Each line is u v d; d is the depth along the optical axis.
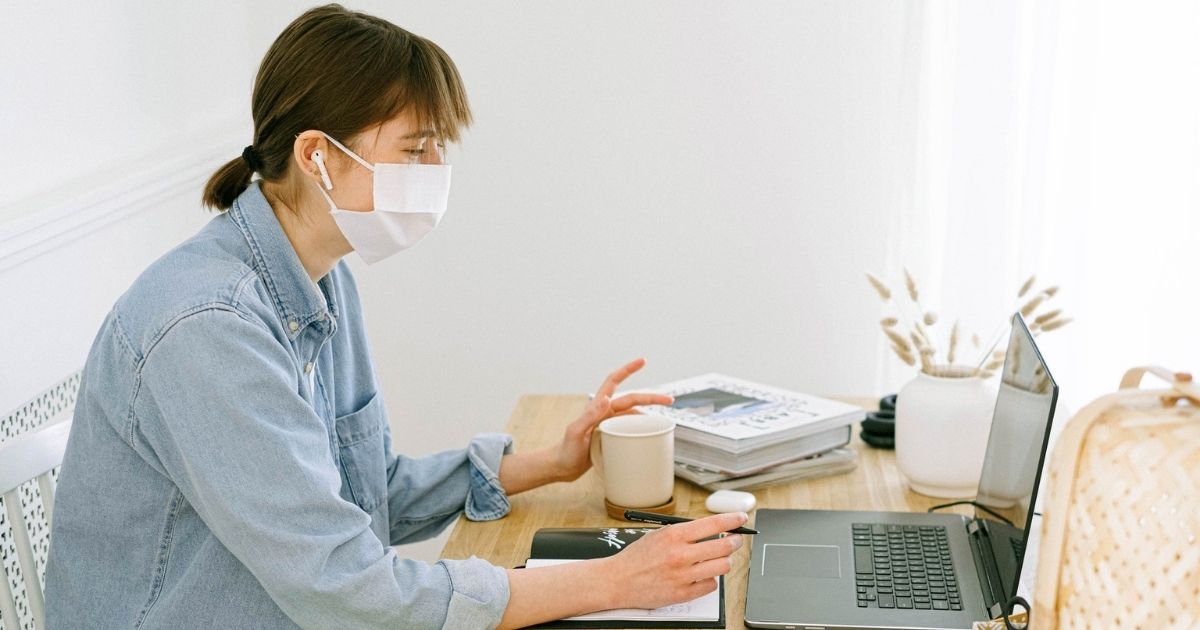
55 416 1.83
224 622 1.14
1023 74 2.66
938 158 2.75
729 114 2.80
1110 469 0.72
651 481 1.43
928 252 2.80
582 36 2.79
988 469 1.34
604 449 1.44
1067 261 2.70
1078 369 2.73
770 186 2.82
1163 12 2.58
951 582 1.21
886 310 2.84
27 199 1.80
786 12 2.74
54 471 1.45
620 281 2.90
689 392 1.70
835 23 2.73
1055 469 0.78
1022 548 1.09
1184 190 2.63
